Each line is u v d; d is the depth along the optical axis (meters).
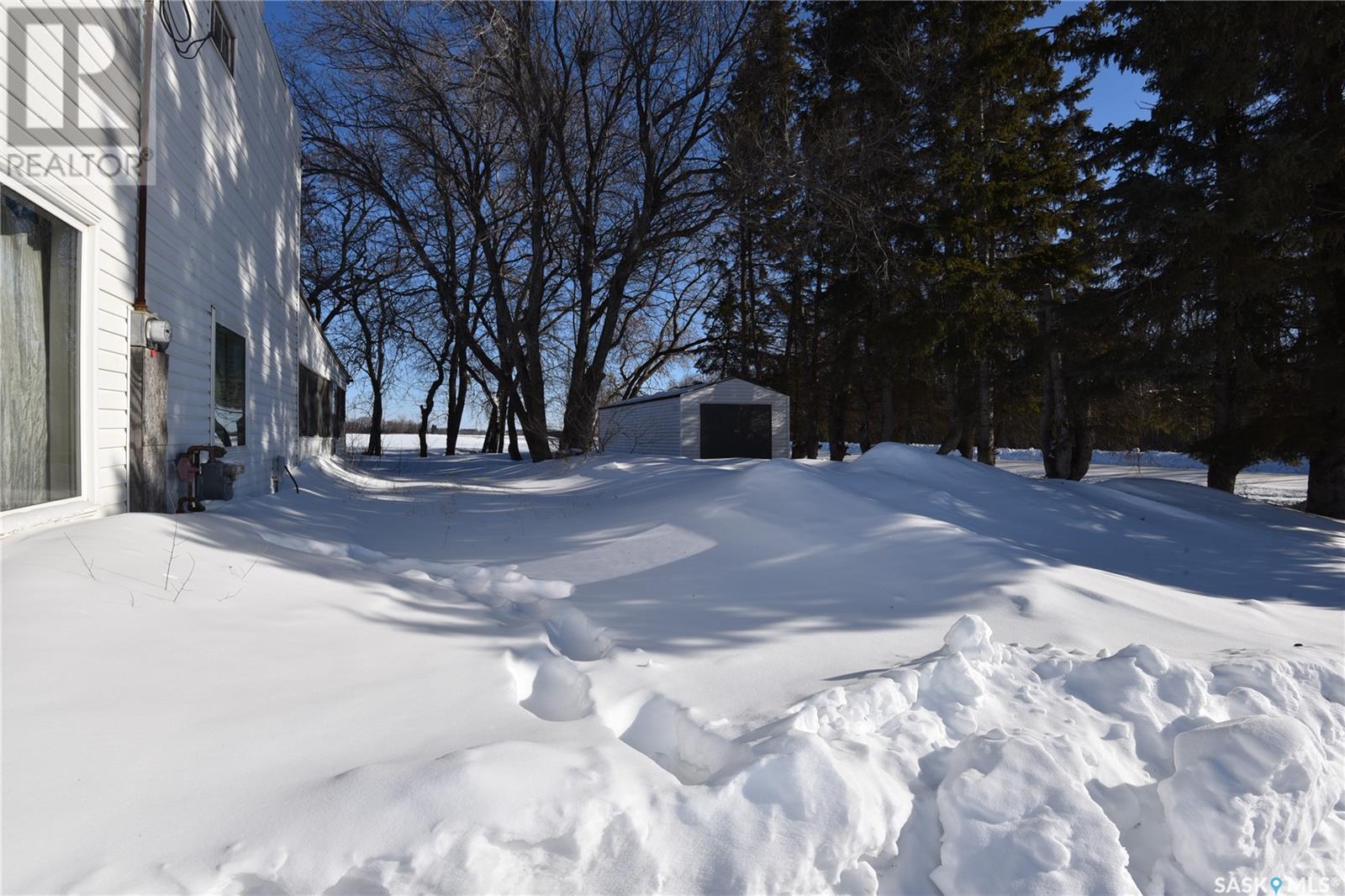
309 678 3.51
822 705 3.24
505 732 3.00
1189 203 14.52
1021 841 2.46
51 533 4.81
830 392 29.72
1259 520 12.11
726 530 8.04
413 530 9.43
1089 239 20.22
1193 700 3.42
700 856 2.30
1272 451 14.73
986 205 20.52
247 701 3.15
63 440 5.41
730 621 5.21
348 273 28.03
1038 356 18.55
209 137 8.62
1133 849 2.69
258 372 11.16
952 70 20.61
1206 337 14.91
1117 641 4.73
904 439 39.09
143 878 1.97
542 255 22.62
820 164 19.61
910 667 3.75
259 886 2.04
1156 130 15.81
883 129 20.33
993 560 6.30
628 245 21.83
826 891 2.33
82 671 3.14
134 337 6.36
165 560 4.82
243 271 10.24
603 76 21.38
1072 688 3.62
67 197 5.33
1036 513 10.70
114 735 2.69
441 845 2.15
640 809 2.40
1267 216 12.88
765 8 20.58
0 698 2.80
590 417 22.52
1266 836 2.56
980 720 3.29
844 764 2.70
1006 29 20.23
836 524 7.77
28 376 4.97
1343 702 3.69
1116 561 8.62
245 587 4.75
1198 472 27.89
